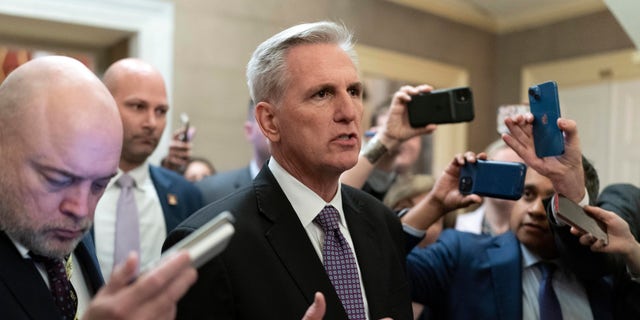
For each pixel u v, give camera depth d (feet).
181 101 11.68
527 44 17.26
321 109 3.72
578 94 16.28
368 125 14.58
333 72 3.74
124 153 6.37
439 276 5.33
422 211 5.05
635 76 14.93
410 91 5.28
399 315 4.09
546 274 5.04
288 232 3.78
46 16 10.07
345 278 3.84
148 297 2.31
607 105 15.61
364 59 14.57
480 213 8.59
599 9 15.62
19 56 11.12
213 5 12.10
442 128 16.51
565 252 4.61
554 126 4.16
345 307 3.76
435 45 16.35
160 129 6.57
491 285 5.13
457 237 5.57
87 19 10.49
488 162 4.73
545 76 16.83
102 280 3.75
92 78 3.10
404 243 4.68
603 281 5.04
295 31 3.84
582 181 4.37
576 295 4.97
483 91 17.67
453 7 16.65
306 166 3.87
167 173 7.04
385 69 15.06
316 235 3.95
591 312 4.90
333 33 3.90
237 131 12.46
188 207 6.91
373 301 3.91
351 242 4.12
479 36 17.58
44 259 3.18
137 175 6.52
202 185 7.79
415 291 5.34
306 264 3.71
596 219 4.38
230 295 3.50
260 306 3.51
